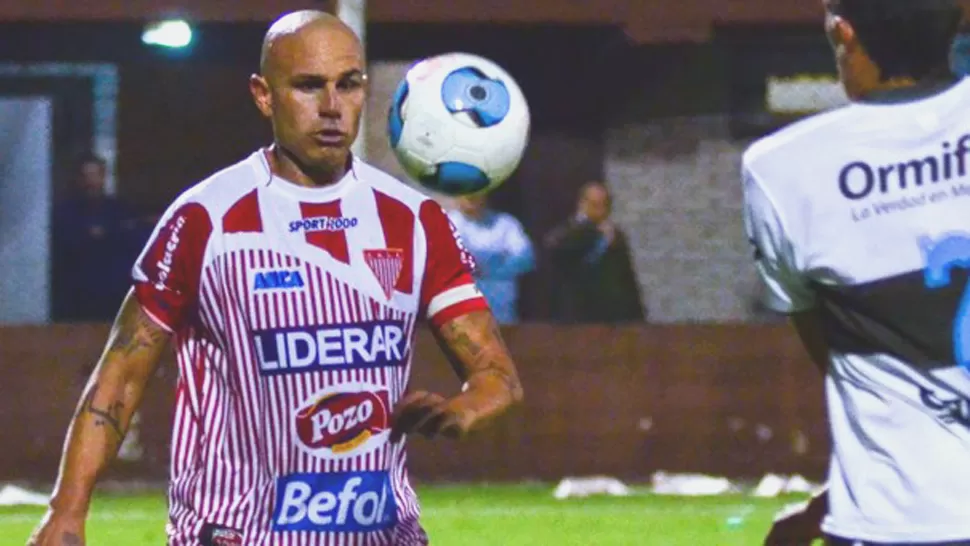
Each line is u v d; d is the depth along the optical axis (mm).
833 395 11891
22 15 42969
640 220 44906
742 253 44875
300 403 13156
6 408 38562
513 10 43719
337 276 13227
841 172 11695
